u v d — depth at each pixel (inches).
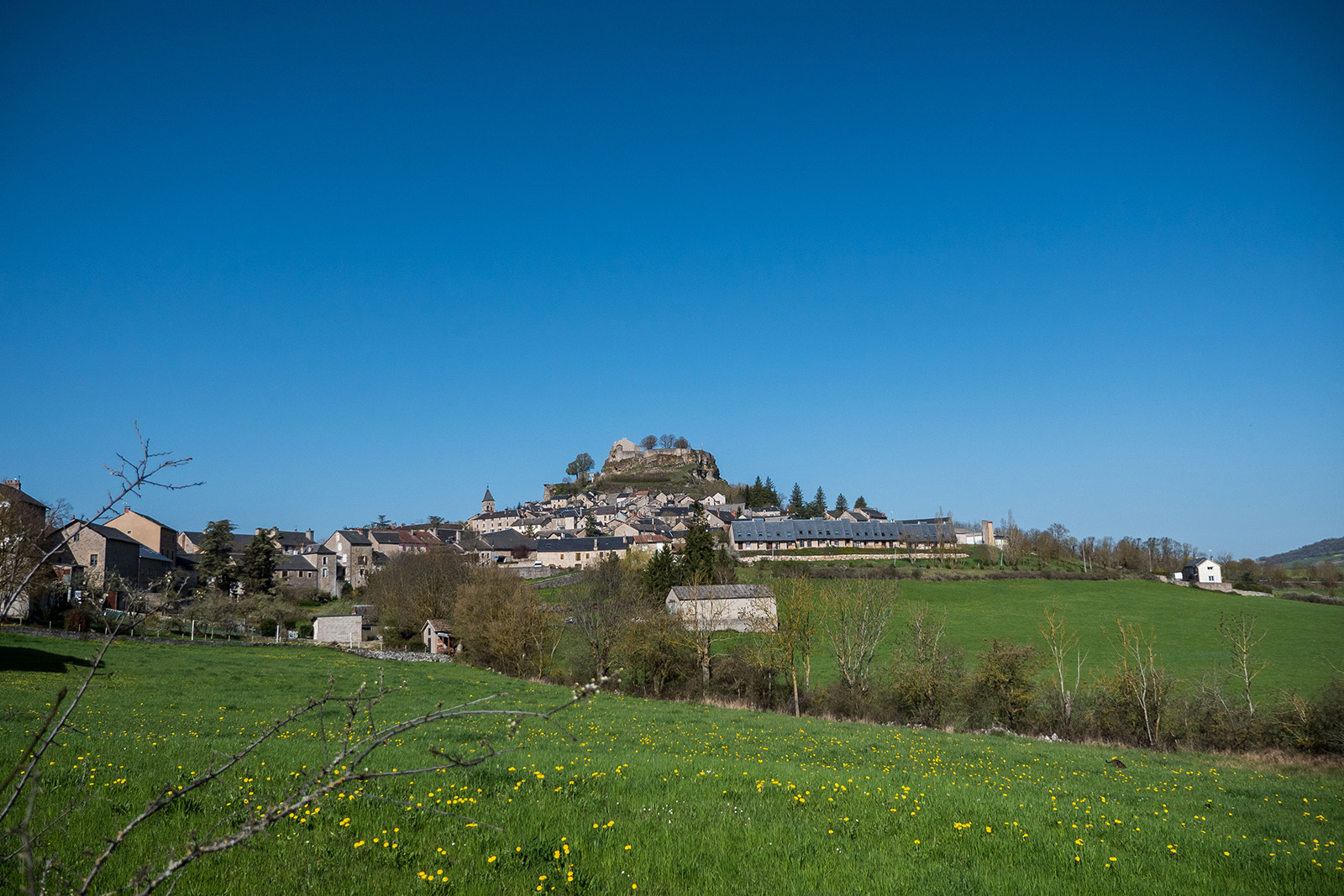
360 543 5664.4
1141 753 1470.2
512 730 228.7
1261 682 2437.3
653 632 2337.6
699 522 4099.4
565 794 575.5
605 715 1457.9
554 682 2370.8
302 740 844.6
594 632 2527.1
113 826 426.6
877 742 1258.6
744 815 549.0
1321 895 462.0
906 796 653.3
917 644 2215.8
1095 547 5964.6
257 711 1169.4
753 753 1014.4
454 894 374.0
